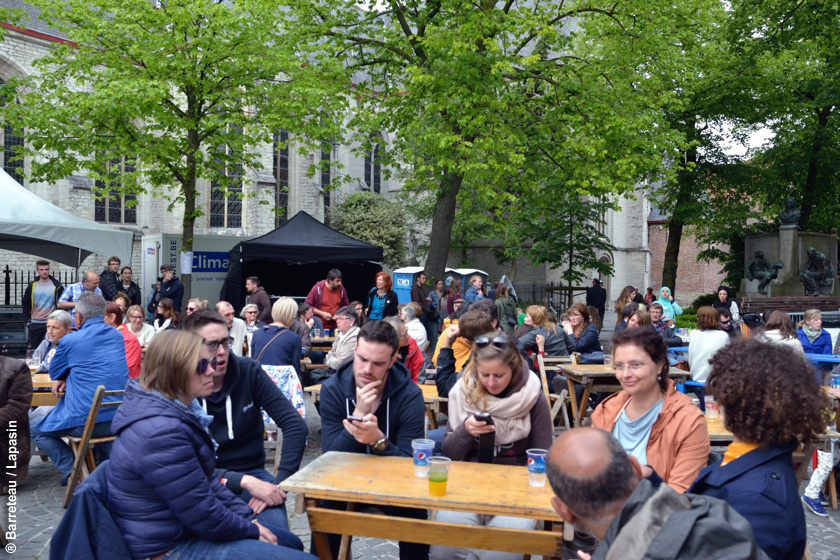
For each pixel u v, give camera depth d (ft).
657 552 4.98
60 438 18.80
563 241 71.05
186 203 52.65
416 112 53.31
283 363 22.47
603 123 48.98
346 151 131.54
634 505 5.52
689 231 97.14
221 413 12.34
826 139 74.54
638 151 51.60
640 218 143.02
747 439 7.23
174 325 31.48
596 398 28.12
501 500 9.20
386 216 121.90
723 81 68.23
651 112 52.31
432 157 53.26
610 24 55.72
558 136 51.47
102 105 44.04
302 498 9.88
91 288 35.53
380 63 55.42
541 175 55.52
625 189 48.83
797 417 6.95
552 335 27.35
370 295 44.04
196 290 63.31
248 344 30.50
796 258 66.85
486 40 44.37
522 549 9.28
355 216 121.19
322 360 32.50
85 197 94.22
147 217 100.99
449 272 85.40
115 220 98.37
